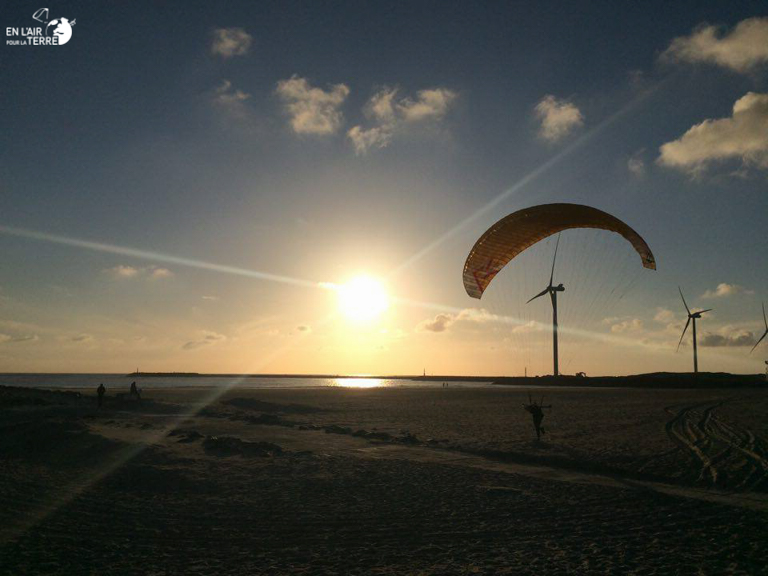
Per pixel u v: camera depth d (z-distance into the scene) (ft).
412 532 34.40
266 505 41.14
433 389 326.03
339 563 28.81
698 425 89.76
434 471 53.52
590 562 28.53
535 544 31.81
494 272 78.84
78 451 61.77
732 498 42.39
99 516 37.86
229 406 153.28
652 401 157.99
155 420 102.83
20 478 49.06
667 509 39.29
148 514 38.52
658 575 26.58
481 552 30.45
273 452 63.26
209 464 56.24
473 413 123.65
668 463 55.83
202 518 37.60
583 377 353.92
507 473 52.75
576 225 69.05
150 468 52.03
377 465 56.49
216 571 27.63
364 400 183.73
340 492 45.16
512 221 70.13
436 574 27.09
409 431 88.33
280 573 27.35
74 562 28.68
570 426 91.56
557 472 53.47
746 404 141.59
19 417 99.09
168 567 28.14
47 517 37.14
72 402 147.02
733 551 30.09
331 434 84.38
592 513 38.45
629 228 62.34
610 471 53.47
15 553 29.78
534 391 258.98
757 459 57.06
